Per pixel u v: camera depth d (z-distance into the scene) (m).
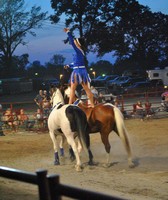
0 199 6.45
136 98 36.12
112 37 64.19
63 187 2.33
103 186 8.00
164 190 7.52
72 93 10.34
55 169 10.16
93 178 8.84
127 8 64.12
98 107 9.99
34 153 12.96
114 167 10.12
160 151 12.14
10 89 58.69
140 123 18.98
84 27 64.38
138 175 8.99
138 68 79.38
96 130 9.98
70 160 11.29
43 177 2.48
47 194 2.47
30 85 62.72
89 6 62.91
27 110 29.97
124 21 65.44
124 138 9.65
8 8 69.56
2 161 11.69
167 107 22.25
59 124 9.63
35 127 19.16
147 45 69.62
